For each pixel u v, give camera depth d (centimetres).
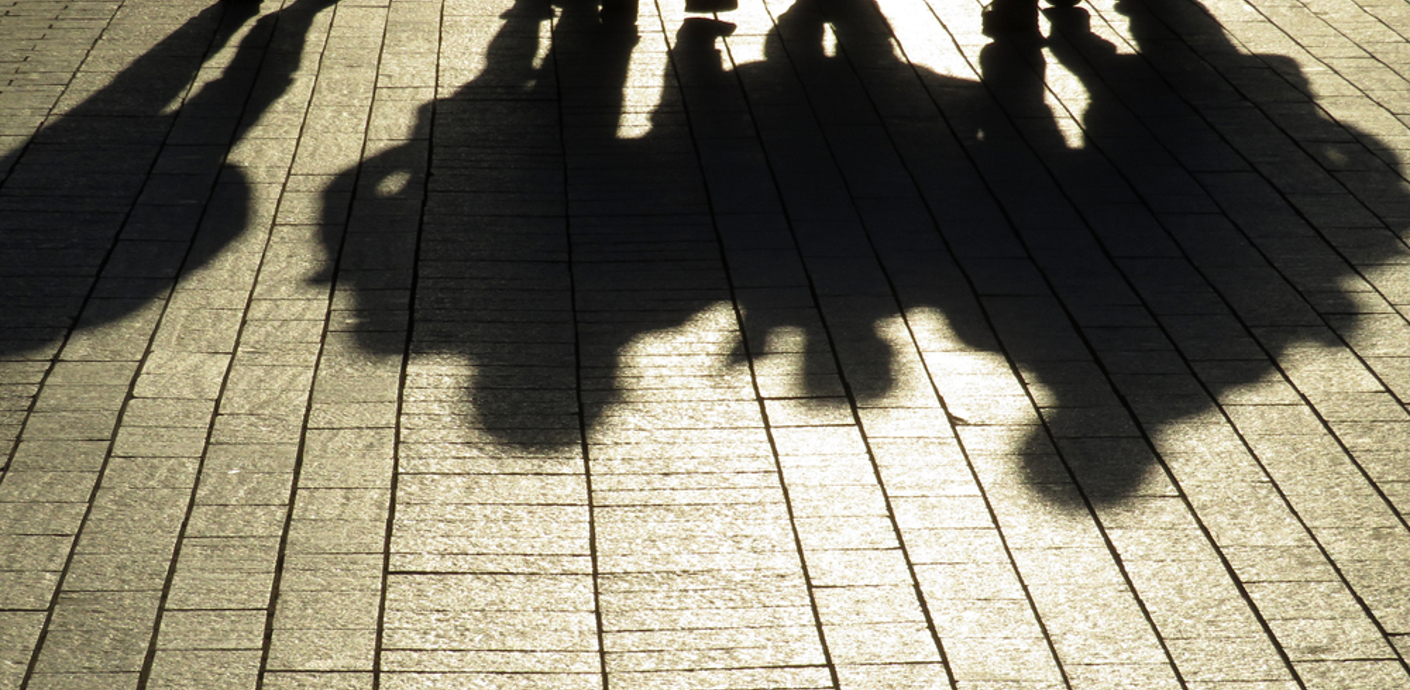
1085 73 785
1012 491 410
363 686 324
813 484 412
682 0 909
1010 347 494
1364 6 919
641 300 523
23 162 627
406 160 648
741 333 500
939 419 448
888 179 639
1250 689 331
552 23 857
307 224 578
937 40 835
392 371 467
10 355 465
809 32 847
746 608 358
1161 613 359
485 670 332
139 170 625
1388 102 748
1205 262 565
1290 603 363
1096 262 563
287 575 363
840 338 498
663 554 379
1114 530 393
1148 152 678
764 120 709
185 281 525
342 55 787
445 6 886
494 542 381
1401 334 509
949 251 570
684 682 330
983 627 351
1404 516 402
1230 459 429
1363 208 618
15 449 413
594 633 347
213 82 737
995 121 712
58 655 329
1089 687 331
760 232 584
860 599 362
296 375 462
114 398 443
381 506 394
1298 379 477
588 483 410
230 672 326
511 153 661
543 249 564
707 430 439
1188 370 482
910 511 399
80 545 371
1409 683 334
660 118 709
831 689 328
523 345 488
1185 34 858
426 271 540
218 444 421
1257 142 692
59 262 534
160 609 348
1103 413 453
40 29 812
